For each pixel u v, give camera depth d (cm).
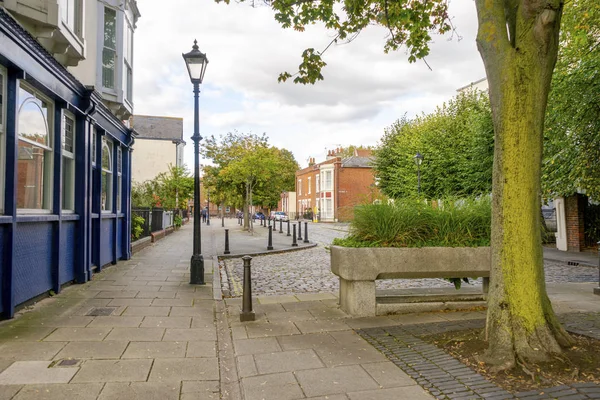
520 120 412
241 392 370
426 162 2492
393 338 505
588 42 1175
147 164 4312
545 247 1862
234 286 919
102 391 369
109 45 1098
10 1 615
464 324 554
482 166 1894
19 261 617
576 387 343
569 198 1692
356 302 621
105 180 1099
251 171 2719
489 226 665
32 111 675
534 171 419
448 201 703
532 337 405
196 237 901
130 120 1422
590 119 1241
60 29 702
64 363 428
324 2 686
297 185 6875
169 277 970
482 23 431
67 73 738
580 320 554
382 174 3186
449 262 633
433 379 377
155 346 492
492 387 353
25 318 587
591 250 1639
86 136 875
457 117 2475
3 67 572
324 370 412
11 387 369
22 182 652
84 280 867
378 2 710
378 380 384
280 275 1075
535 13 398
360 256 620
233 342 508
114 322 584
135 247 1483
